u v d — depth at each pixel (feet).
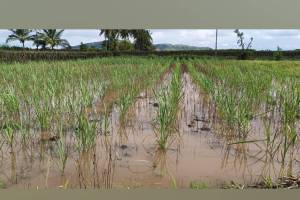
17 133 8.13
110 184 7.91
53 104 8.27
